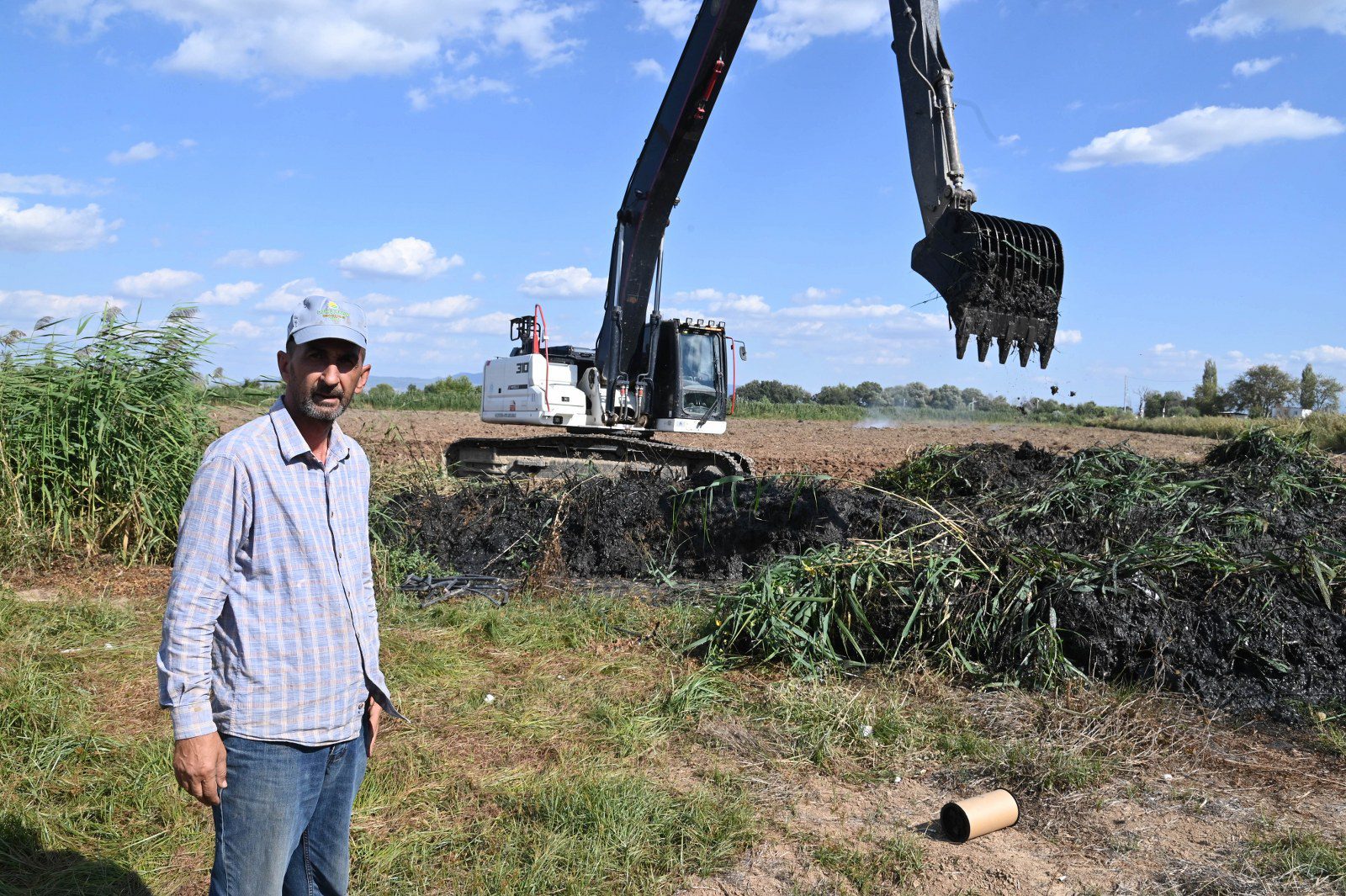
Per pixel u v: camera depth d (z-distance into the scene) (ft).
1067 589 17.40
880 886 10.65
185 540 7.14
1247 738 14.74
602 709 15.34
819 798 12.76
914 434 88.02
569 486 27.61
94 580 23.43
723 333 39.93
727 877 10.80
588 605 21.53
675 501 26.08
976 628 17.51
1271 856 11.03
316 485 7.70
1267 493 22.74
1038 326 23.86
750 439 77.51
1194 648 16.58
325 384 7.49
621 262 37.22
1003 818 11.75
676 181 35.55
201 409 28.22
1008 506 22.67
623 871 10.83
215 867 7.55
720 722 15.11
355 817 11.91
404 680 16.69
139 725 14.60
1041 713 15.37
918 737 14.55
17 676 15.48
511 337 43.80
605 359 38.11
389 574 23.61
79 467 25.90
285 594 7.43
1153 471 23.76
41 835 11.25
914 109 25.29
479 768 13.43
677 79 33.78
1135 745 14.21
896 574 18.75
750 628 18.01
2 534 24.34
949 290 23.81
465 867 10.89
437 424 83.15
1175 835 11.73
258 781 7.38
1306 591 17.67
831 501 24.57
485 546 26.08
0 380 25.98
